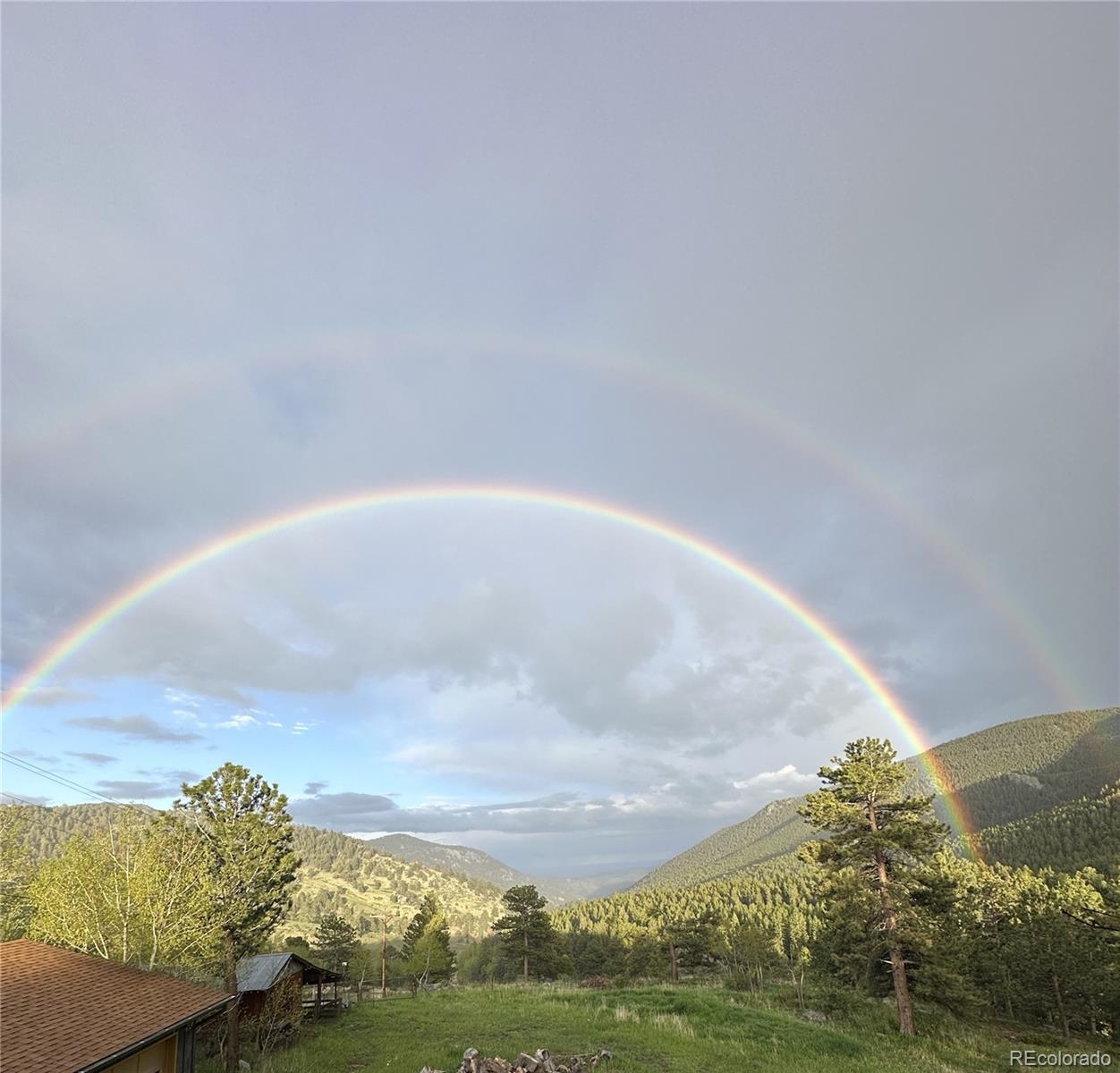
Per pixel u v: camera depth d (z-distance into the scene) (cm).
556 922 15588
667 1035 2662
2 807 3191
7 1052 1220
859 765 3128
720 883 18450
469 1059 1919
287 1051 2605
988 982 4456
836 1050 2572
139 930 2309
